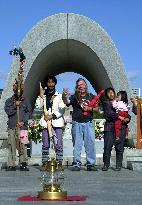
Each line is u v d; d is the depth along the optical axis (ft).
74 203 17.35
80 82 34.68
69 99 35.09
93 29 45.37
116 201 18.04
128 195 20.03
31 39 45.06
